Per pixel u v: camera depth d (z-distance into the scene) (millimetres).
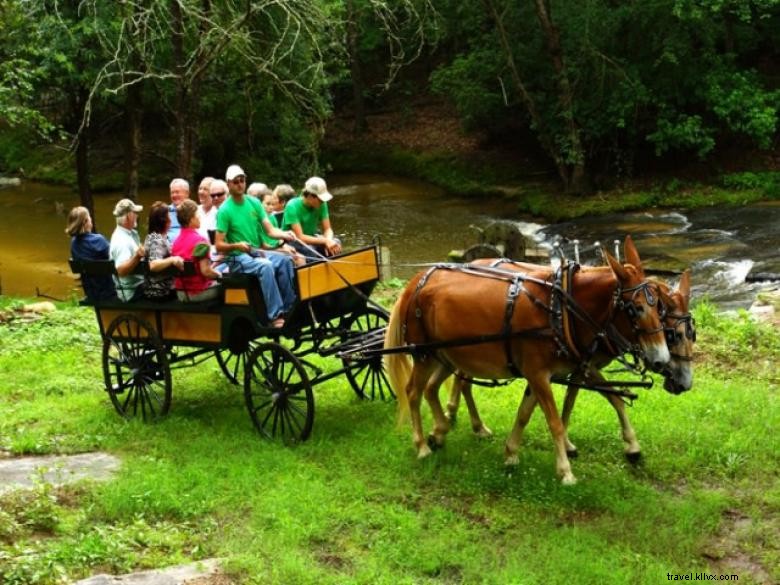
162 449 9352
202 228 11117
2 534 7387
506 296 7984
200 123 27656
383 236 26328
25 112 18234
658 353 7363
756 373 11141
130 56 19016
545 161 32219
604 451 8750
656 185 27781
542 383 7898
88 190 23375
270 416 9859
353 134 39062
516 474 8305
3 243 26484
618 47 28016
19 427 10117
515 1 29109
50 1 18141
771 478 8164
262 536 7355
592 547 7016
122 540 7266
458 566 6914
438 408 9039
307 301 9375
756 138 27141
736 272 18906
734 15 28062
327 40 21812
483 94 30328
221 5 18094
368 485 8297
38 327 14680
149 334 10125
